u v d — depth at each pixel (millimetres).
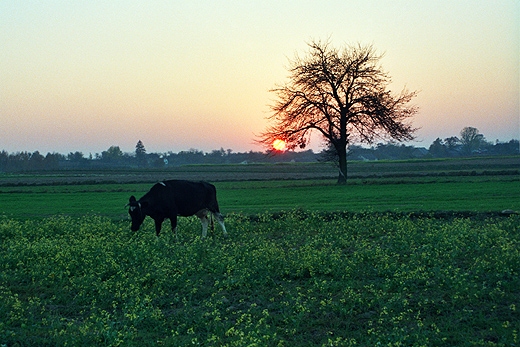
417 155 165000
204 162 177375
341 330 10781
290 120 54219
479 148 176000
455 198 32812
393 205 30016
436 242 18156
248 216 26766
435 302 11977
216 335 10562
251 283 13984
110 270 15617
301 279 14523
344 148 54000
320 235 20125
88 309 12773
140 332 10977
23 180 81750
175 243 19641
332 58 53969
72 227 24203
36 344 10391
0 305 12562
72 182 67188
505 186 41062
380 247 17750
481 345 9555
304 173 83125
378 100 52250
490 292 12258
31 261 16891
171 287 13984
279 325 11172
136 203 20609
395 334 10109
